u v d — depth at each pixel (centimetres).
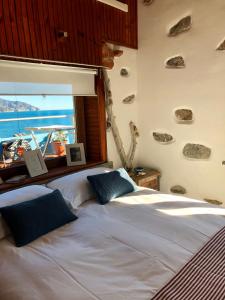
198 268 135
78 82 274
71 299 117
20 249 163
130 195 243
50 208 190
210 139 290
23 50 217
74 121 303
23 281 133
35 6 222
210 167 296
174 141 320
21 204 183
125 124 334
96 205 224
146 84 333
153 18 310
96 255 152
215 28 268
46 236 178
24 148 260
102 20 282
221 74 271
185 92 300
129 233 173
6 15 204
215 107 281
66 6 246
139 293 119
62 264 145
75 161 290
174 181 330
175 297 116
